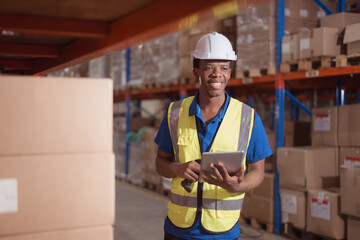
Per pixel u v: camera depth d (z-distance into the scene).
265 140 2.06
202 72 2.00
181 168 1.90
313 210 4.25
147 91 7.88
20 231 1.10
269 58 4.93
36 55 1.57
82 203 1.17
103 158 1.19
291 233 4.72
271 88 6.98
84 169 1.17
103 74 8.92
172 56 6.74
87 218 1.17
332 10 5.44
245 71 5.29
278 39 4.89
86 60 1.45
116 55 8.53
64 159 1.14
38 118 1.11
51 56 1.60
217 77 1.98
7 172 1.08
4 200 1.08
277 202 4.84
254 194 5.11
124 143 8.74
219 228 1.96
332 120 4.49
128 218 5.70
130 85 8.00
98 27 1.18
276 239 4.68
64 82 1.14
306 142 5.64
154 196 7.14
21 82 1.09
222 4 0.76
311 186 4.35
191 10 0.81
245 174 2.06
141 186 8.02
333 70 4.32
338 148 4.47
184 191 2.00
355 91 6.88
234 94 7.33
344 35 4.16
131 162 8.31
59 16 1.13
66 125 1.14
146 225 5.36
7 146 1.08
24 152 1.10
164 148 2.15
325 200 4.12
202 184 1.96
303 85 6.09
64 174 1.14
